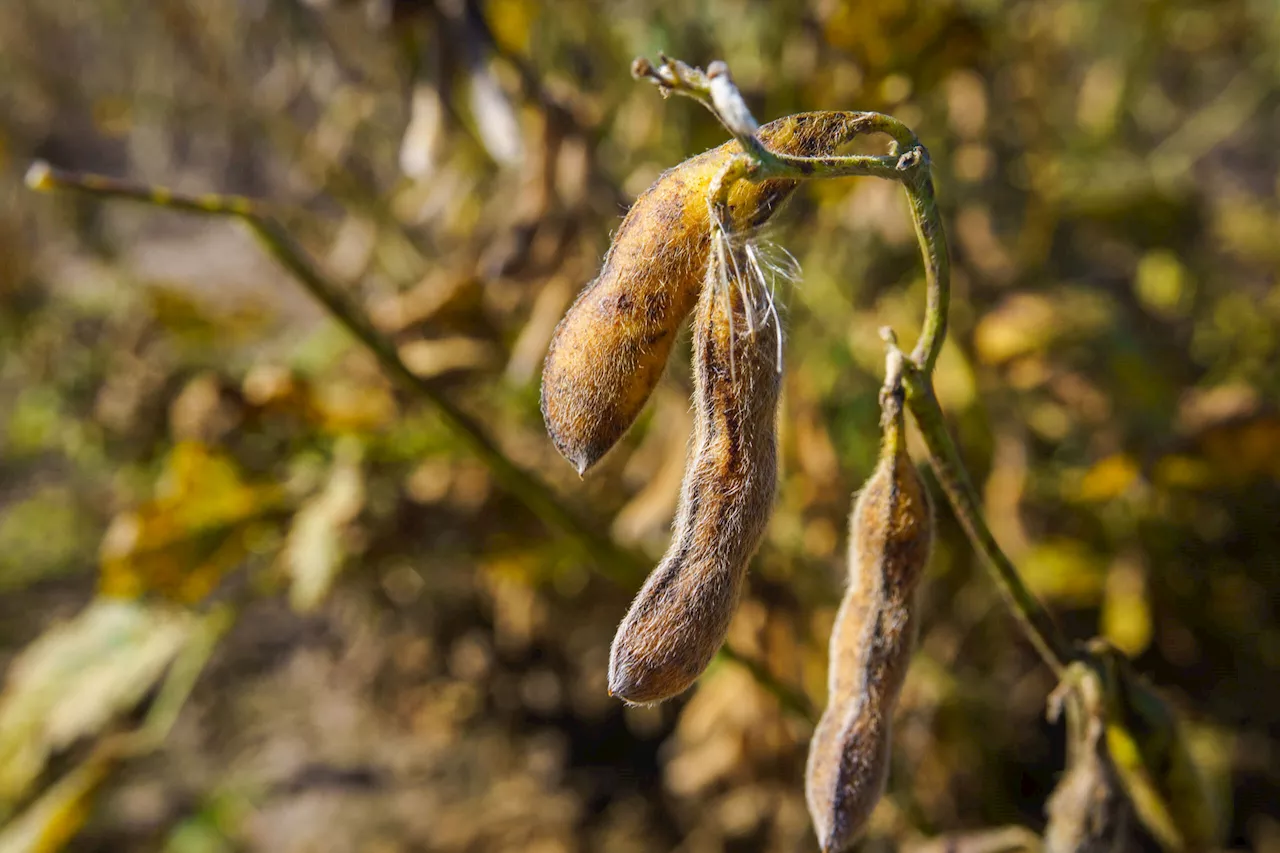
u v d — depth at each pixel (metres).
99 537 0.63
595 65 0.42
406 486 0.40
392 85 0.47
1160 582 0.44
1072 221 0.51
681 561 0.19
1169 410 0.41
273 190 0.75
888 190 0.39
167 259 0.76
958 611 0.44
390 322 0.39
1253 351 0.49
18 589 0.64
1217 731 0.44
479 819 0.51
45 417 0.56
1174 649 0.45
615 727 0.54
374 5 0.34
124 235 0.79
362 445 0.39
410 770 0.54
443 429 0.40
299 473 0.41
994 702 0.45
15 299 0.60
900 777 0.36
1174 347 0.51
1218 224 0.55
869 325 0.42
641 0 0.44
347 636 0.58
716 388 0.19
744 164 0.18
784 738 0.39
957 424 0.41
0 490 0.67
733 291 0.19
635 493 0.43
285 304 0.61
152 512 0.39
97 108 0.65
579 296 0.19
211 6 0.53
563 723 0.55
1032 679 0.47
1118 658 0.23
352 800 0.52
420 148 0.35
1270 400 0.42
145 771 0.54
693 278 0.19
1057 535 0.45
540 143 0.34
